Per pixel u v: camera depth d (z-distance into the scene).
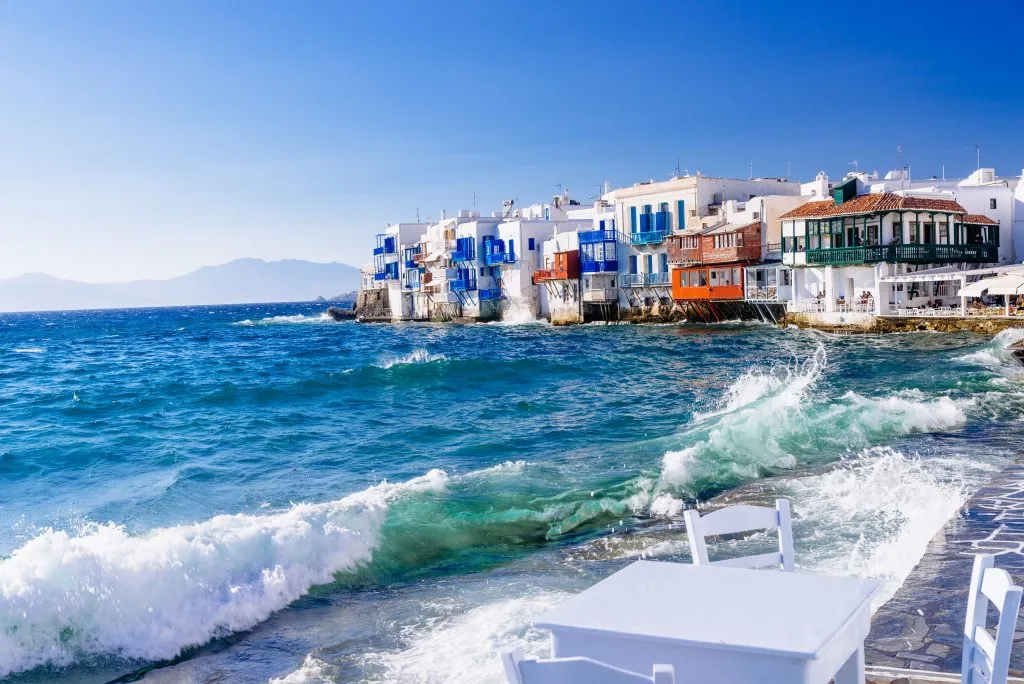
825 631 3.41
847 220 61.62
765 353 48.44
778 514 5.47
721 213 73.88
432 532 14.06
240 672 9.45
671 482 16.69
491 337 77.44
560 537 14.03
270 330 121.06
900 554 10.59
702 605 3.72
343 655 9.47
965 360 36.22
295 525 13.19
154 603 10.82
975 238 63.75
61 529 15.30
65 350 83.44
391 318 119.00
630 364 44.00
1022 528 10.26
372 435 24.86
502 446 22.27
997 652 3.88
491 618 10.15
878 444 19.45
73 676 9.66
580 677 3.28
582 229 90.62
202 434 26.03
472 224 97.69
